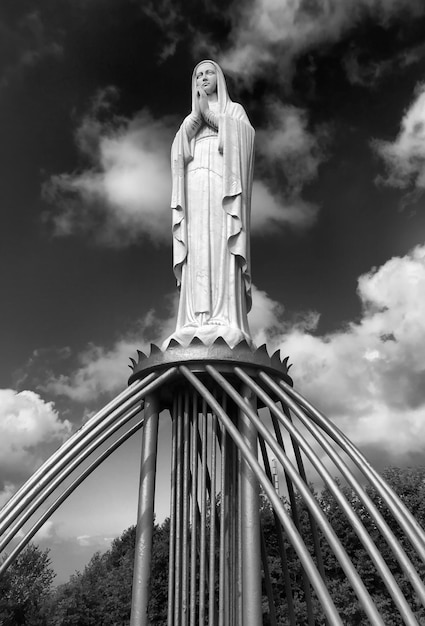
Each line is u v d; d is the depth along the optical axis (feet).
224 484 38.91
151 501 39.58
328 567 121.80
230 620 36.27
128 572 162.50
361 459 38.06
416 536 33.86
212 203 46.29
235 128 47.34
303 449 36.50
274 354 41.63
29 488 37.96
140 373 42.29
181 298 45.44
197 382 38.91
